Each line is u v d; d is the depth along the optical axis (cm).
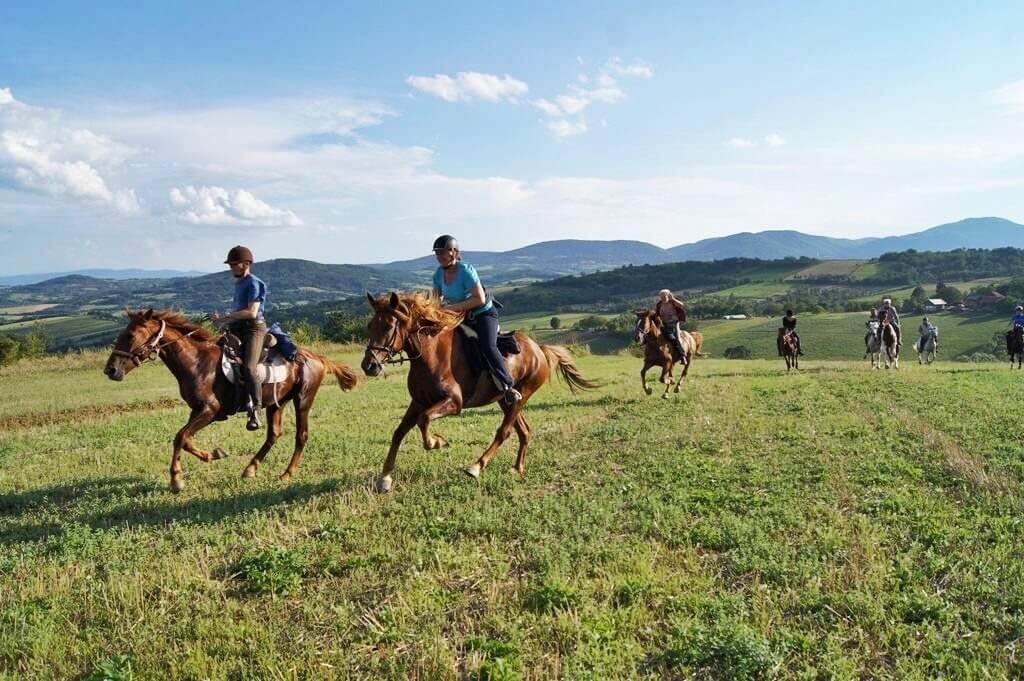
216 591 567
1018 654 432
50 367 2928
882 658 440
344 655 461
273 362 924
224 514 768
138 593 559
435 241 845
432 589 544
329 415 1525
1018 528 632
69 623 514
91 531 724
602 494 787
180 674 448
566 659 442
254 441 1202
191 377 859
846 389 1706
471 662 443
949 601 504
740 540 625
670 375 1706
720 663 434
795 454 966
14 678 448
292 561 604
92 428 1425
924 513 684
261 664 447
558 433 1202
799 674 416
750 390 1766
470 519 706
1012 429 1084
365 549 649
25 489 917
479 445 1127
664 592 531
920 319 9006
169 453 1126
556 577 548
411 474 905
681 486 821
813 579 536
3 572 626
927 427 1109
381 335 762
